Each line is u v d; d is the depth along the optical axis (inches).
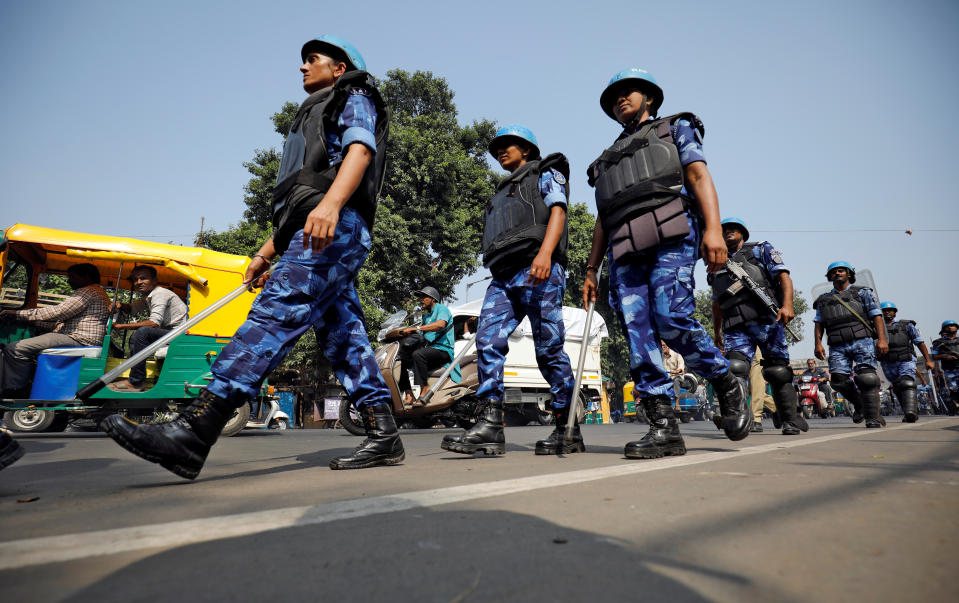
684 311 112.8
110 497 62.8
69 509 54.7
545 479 71.2
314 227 82.7
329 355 103.5
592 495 57.8
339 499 58.9
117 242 253.1
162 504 57.4
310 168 92.0
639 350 114.1
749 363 203.9
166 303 246.5
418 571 33.0
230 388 78.5
